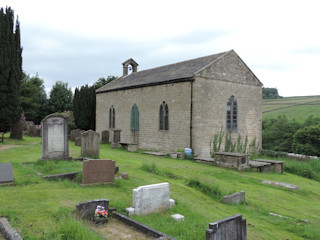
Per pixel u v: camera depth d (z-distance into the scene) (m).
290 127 38.91
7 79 24.53
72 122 41.78
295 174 19.53
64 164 12.52
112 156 19.16
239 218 6.61
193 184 12.30
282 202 11.59
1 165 10.26
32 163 13.03
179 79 22.53
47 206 7.41
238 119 24.92
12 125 26.19
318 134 31.34
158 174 13.97
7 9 24.78
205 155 22.19
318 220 9.70
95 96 38.06
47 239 5.53
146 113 26.36
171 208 8.68
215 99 23.05
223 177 15.27
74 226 5.98
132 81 30.38
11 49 24.78
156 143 25.06
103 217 7.12
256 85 26.69
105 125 33.09
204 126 22.17
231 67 24.47
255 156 25.33
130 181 11.18
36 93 50.59
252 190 12.99
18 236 5.47
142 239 6.20
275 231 8.14
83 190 9.32
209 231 5.82
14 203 7.48
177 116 22.97
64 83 61.56
